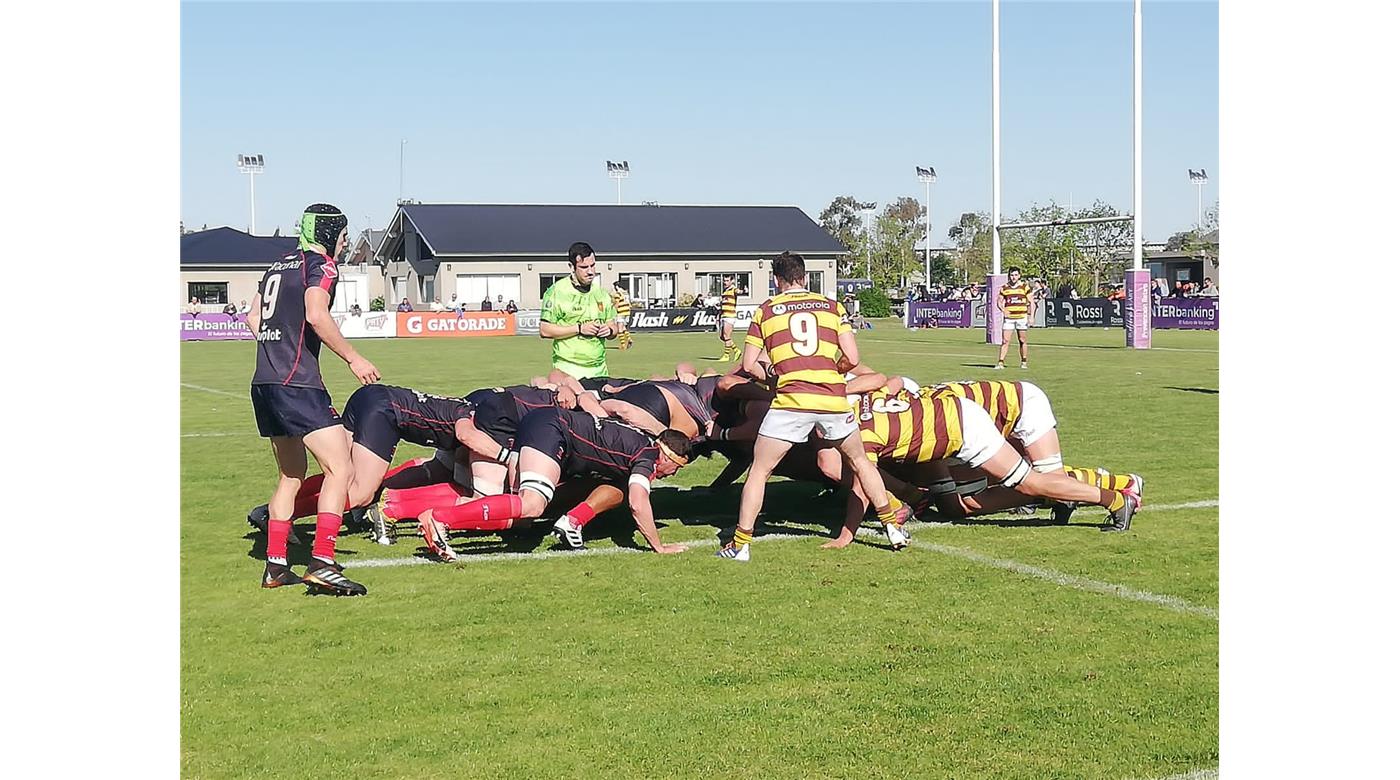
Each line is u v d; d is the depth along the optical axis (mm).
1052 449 8500
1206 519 8891
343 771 4469
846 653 5750
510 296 63281
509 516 7578
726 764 4496
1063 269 70438
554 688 5312
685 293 66375
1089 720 4887
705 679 5410
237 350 37375
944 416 8141
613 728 4848
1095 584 6984
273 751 4656
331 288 6789
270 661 5703
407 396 8164
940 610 6465
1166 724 4844
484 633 6125
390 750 4656
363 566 7590
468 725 4898
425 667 5609
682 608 6547
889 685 5309
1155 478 10734
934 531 8547
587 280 11039
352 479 7926
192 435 14617
